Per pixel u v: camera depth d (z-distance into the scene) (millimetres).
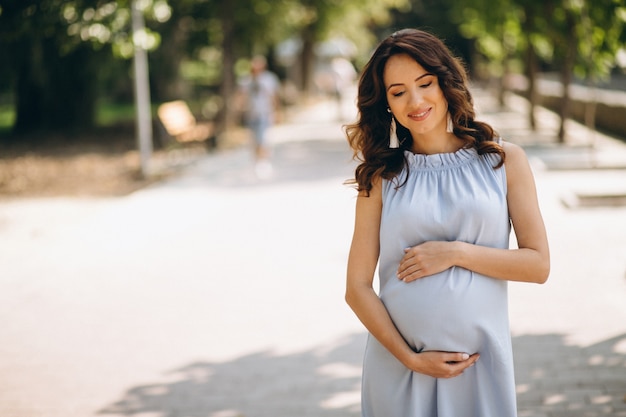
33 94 23375
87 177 14234
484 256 2094
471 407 2189
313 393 4520
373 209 2252
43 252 8414
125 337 5602
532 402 4191
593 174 12070
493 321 2148
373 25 52000
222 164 15523
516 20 19047
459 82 2168
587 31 11867
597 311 5699
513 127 20766
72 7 13078
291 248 8188
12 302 6570
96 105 24422
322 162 15453
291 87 36344
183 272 7375
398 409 2238
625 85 32156
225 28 19812
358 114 2295
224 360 5102
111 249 8430
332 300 6336
